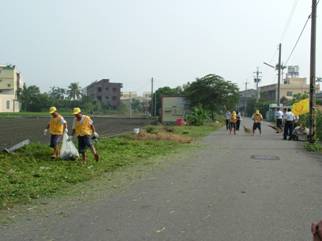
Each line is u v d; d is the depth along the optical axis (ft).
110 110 424.05
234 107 195.62
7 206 27.20
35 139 83.05
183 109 173.58
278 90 177.99
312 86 75.15
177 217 24.75
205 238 20.88
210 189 33.30
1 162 42.27
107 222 23.67
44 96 387.14
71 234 21.48
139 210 26.40
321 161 52.19
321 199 30.01
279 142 80.74
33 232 21.84
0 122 176.35
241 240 20.61
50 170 40.32
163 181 36.88
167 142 75.51
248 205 27.89
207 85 185.98
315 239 9.04
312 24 75.72
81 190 32.68
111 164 45.93
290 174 41.42
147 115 333.62
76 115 46.52
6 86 371.97
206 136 98.02
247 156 56.65
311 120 74.28
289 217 24.97
